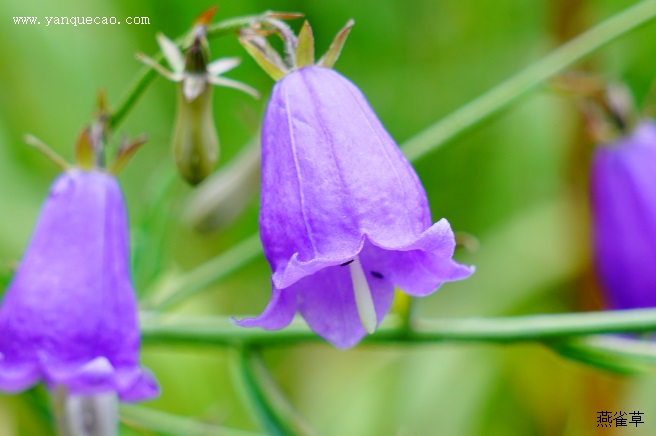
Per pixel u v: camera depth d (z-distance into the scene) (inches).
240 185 7.8
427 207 5.9
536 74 7.6
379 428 8.5
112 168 6.4
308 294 6.1
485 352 8.7
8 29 8.8
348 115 5.9
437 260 5.9
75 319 6.1
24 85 8.8
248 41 6.2
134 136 9.0
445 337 7.0
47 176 8.9
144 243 7.4
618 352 7.0
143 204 8.6
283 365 9.0
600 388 8.6
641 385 8.3
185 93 6.3
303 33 6.1
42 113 8.9
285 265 5.8
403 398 8.6
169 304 7.3
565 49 7.6
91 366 6.0
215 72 6.5
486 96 7.6
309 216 5.8
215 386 8.5
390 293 6.1
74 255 6.2
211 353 8.5
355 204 5.8
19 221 8.6
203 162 6.5
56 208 6.3
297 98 6.0
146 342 7.2
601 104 7.8
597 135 7.8
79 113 9.0
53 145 8.9
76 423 6.2
